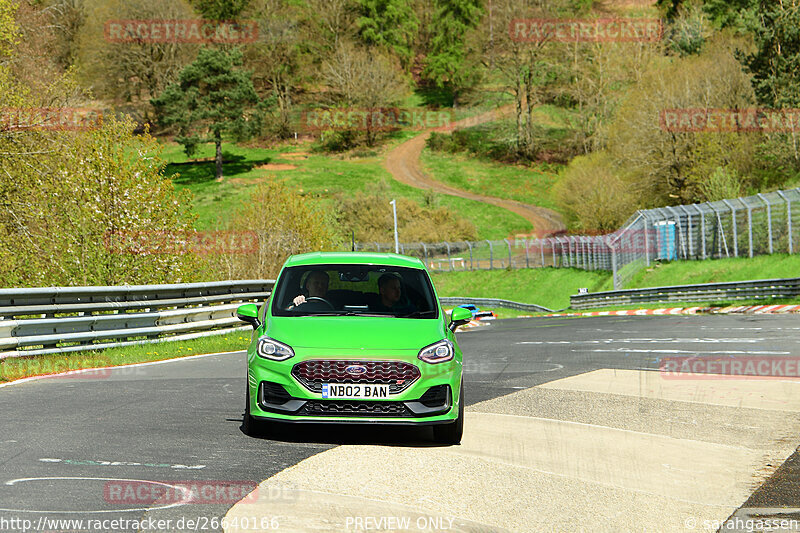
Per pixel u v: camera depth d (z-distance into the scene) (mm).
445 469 13906
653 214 106438
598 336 46312
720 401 21422
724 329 46031
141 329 37031
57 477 12484
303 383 15492
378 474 13344
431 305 17781
